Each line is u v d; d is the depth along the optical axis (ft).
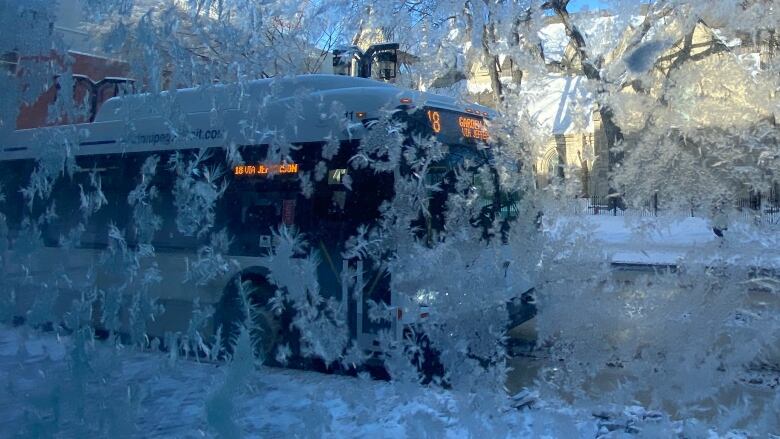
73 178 12.89
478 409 8.77
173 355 11.60
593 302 8.59
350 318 10.34
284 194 11.54
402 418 9.06
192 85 11.48
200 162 11.69
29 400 11.55
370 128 10.27
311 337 10.64
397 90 10.09
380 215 10.09
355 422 9.32
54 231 13.01
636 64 8.45
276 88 10.94
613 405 8.38
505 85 9.11
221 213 11.91
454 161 9.50
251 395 10.35
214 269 11.79
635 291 8.41
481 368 9.06
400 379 9.45
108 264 12.39
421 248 9.65
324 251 10.94
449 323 9.26
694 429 7.92
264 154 11.19
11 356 12.20
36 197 13.17
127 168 12.34
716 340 8.13
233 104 11.26
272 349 11.04
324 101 10.69
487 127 9.20
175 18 11.28
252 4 10.83
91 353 11.77
